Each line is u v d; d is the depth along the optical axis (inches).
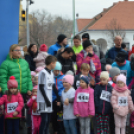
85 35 913.5
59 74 724.7
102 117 679.7
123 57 765.3
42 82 620.1
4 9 697.6
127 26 5575.8
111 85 697.0
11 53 686.5
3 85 662.5
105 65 839.7
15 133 659.4
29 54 935.0
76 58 778.8
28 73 724.0
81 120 666.2
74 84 721.0
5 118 653.3
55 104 722.8
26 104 741.3
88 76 715.4
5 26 703.1
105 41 5610.2
